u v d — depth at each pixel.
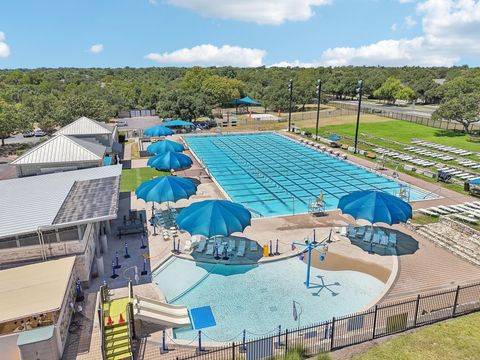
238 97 91.56
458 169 37.25
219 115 83.44
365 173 38.62
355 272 19.16
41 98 66.69
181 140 55.66
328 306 16.41
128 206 28.42
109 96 88.62
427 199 29.73
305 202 30.48
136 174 37.50
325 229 24.22
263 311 16.06
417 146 47.72
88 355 13.14
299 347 13.12
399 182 34.66
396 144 49.03
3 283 14.06
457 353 12.73
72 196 19.48
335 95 120.50
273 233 23.58
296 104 89.12
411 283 17.92
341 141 52.50
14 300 12.91
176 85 111.69
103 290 15.74
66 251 16.53
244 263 19.94
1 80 140.75
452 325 14.40
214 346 13.69
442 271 19.08
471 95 54.09
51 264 15.56
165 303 15.98
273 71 166.62
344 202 21.61
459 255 20.53
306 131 58.34
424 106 101.19
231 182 35.81
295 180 36.53
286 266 19.78
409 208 20.80
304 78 126.38
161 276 18.84
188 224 19.20
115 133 46.12
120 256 20.52
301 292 17.47
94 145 31.28
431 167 38.50
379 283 18.20
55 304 12.66
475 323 14.50
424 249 21.56
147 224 24.89
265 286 18.02
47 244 16.22
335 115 76.69
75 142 28.17
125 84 122.75
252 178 37.16
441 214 25.98
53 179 23.19
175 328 14.88
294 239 22.72
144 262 19.12
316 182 35.88
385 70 167.00
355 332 14.13
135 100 105.06
